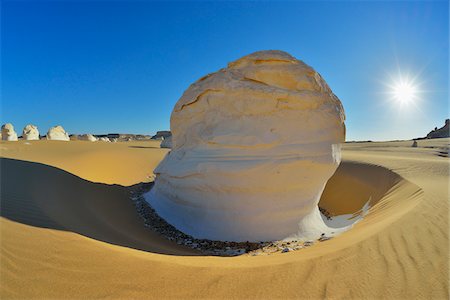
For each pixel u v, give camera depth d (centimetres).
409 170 1124
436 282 305
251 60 689
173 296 281
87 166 1245
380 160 1473
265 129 647
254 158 640
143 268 333
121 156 1652
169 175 769
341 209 1103
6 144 1578
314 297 287
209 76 752
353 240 452
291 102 646
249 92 656
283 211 648
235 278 322
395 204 728
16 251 325
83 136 3909
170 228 684
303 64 689
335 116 684
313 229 671
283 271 338
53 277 290
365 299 283
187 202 712
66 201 657
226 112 684
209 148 687
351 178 1252
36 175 812
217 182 652
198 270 341
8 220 415
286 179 638
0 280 271
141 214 774
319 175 672
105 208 734
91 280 294
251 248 583
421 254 363
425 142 4412
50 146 1725
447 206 561
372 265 343
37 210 491
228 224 643
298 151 640
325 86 713
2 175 725
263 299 282
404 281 310
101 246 389
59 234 400
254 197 644
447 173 1059
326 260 361
